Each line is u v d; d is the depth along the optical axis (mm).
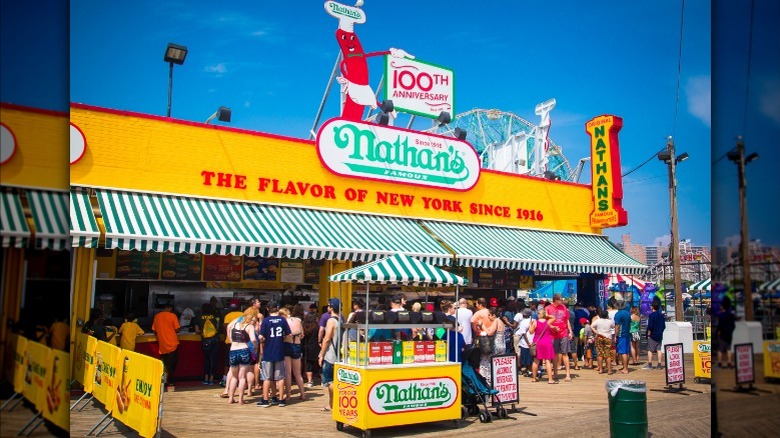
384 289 18219
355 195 16750
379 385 8328
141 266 14266
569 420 9484
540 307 14820
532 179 20562
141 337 12727
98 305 14359
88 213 12195
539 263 18031
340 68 19625
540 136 28719
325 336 10555
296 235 14297
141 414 7414
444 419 8914
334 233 15094
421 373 8750
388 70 20453
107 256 13875
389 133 17406
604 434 8430
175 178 14109
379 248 15148
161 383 6871
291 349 11039
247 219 14281
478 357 9719
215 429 8508
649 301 29812
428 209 18062
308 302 16609
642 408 7699
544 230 20500
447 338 9445
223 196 14688
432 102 21406
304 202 15898
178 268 14719
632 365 18172
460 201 18797
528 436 8312
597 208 21453
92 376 10203
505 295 21234
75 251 12719
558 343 14641
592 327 16203
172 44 15562
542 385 13656
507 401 9828
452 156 18609
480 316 12008
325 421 9258
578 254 19703
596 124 21734
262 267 15828
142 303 14945
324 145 16219
